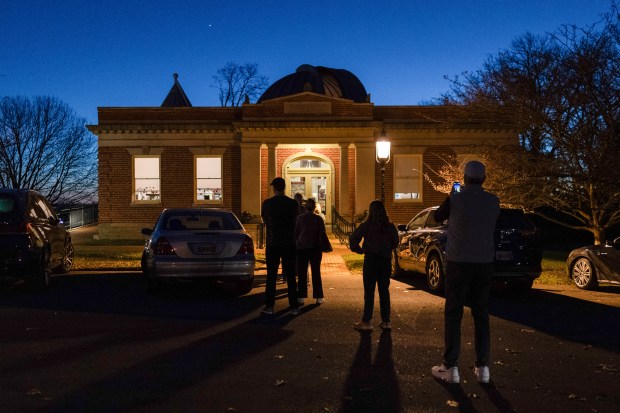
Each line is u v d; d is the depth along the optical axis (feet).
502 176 52.47
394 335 25.18
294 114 83.20
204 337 24.38
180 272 34.24
